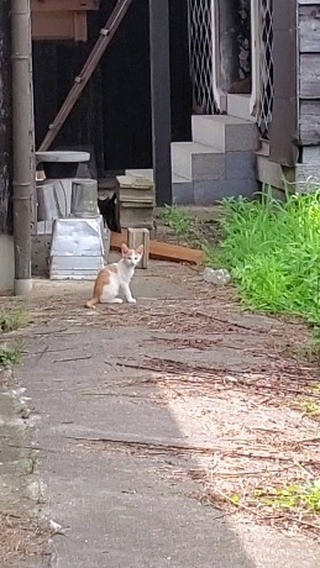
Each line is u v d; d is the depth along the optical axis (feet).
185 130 36.29
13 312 17.40
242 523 9.23
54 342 15.57
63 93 34.81
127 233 22.13
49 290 19.39
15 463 10.70
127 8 32.22
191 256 21.85
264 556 8.57
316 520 9.32
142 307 17.85
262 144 28.50
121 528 9.09
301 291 18.16
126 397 12.93
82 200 20.63
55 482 10.17
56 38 33.96
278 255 19.76
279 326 16.69
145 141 35.70
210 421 12.08
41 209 24.68
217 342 15.61
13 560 8.48
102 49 31.12
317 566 8.40
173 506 9.59
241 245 21.47
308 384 13.60
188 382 13.57
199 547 8.72
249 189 29.14
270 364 14.47
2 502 9.67
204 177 28.94
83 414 12.28
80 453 11.00
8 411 12.41
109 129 35.45
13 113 18.99
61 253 20.31
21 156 18.99
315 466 10.66
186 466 10.63
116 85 35.29
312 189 24.58
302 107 24.47
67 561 8.44
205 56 34.22
